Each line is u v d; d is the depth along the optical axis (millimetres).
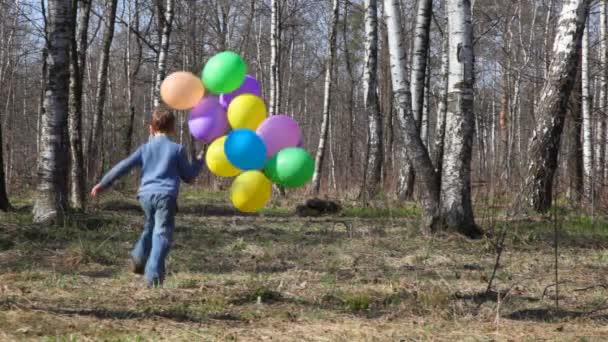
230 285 6984
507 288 7117
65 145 10875
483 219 10445
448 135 10617
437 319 5762
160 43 19531
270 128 5676
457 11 10484
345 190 20625
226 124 5887
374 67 18547
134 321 5309
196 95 5867
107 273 7484
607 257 9266
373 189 18156
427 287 6805
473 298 6531
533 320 5820
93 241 9430
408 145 10641
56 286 6605
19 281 6863
